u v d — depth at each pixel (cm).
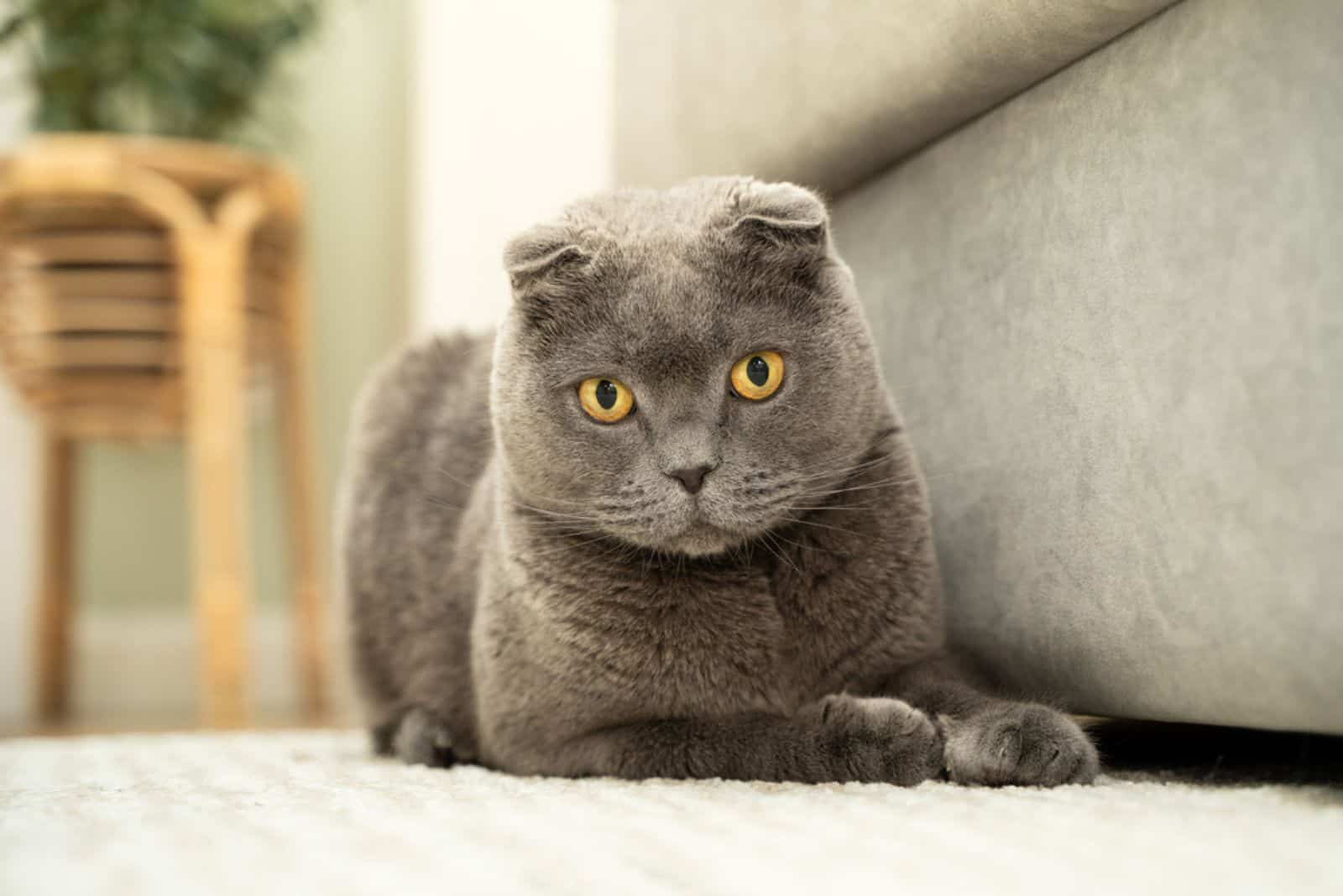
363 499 78
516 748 62
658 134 79
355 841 47
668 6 77
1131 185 56
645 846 45
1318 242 50
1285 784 54
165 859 45
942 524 66
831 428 60
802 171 71
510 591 63
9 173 107
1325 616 49
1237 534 52
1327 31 50
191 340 110
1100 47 58
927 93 63
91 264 112
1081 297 58
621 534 60
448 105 133
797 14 69
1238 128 52
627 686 60
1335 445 49
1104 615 57
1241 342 52
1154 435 55
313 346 145
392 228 149
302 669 127
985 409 63
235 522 111
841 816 48
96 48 124
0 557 133
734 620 60
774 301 59
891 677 62
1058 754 54
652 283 59
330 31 146
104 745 79
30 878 44
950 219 66
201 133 135
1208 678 53
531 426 61
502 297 127
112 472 138
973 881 42
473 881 43
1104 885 42
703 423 59
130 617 138
